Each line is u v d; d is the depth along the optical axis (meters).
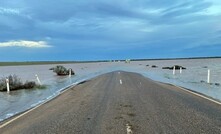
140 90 18.55
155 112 10.37
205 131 7.41
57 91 20.88
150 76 36.47
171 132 7.36
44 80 34.12
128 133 7.31
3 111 12.89
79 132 7.56
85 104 12.86
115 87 21.02
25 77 42.59
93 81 28.45
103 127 8.06
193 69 55.84
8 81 22.66
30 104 14.72
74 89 20.89
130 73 44.12
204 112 10.27
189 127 7.89
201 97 14.76
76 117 9.75
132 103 12.70
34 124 8.95
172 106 11.74
